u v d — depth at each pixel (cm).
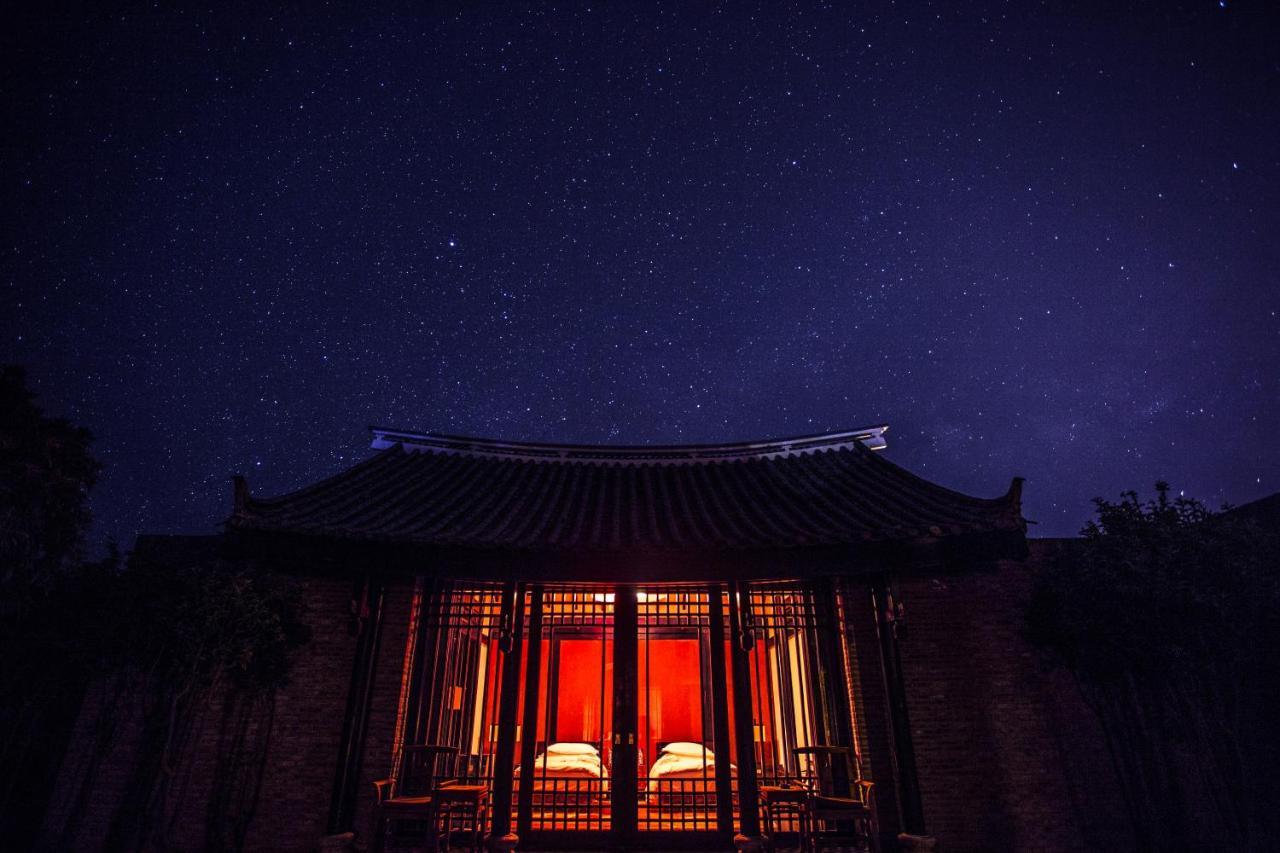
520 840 839
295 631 882
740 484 1130
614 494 1101
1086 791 899
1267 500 906
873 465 1133
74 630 698
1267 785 823
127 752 877
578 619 1206
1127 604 769
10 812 849
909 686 946
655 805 960
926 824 890
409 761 913
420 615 967
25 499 591
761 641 1245
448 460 1205
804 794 800
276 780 890
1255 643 743
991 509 827
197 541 1005
